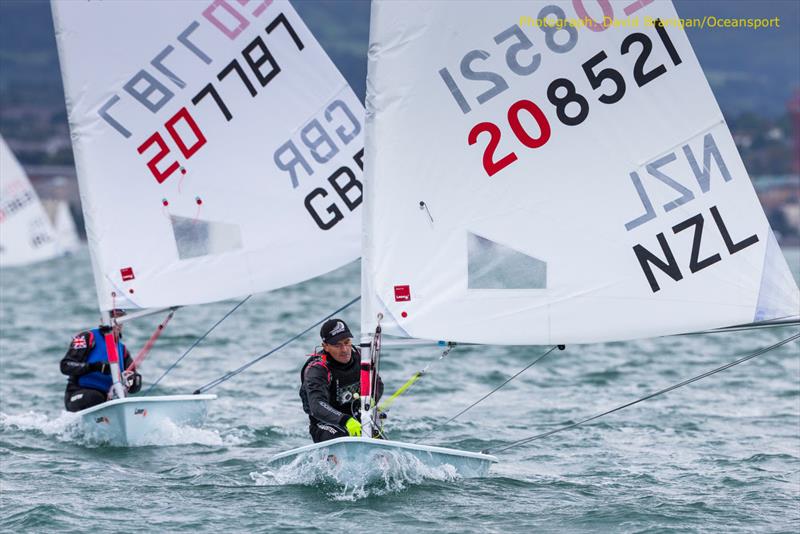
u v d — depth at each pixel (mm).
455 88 26359
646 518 26078
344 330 28703
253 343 67375
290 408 43469
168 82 37562
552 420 41562
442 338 26719
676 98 26141
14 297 113000
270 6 38219
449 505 26828
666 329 26500
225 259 38562
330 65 38812
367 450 27641
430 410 43656
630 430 39312
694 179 26250
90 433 36219
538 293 26703
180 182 38000
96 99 37062
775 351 64625
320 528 24844
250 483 29438
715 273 26266
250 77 38375
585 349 64938
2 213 118312
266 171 38750
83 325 79938
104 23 36906
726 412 43344
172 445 35625
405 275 26719
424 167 26562
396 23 26250
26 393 46625
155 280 37781
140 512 26375
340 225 39438
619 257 26578
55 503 27141
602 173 26516
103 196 37281
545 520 25766
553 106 26422
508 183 26609
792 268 26922
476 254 26688
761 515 26531
